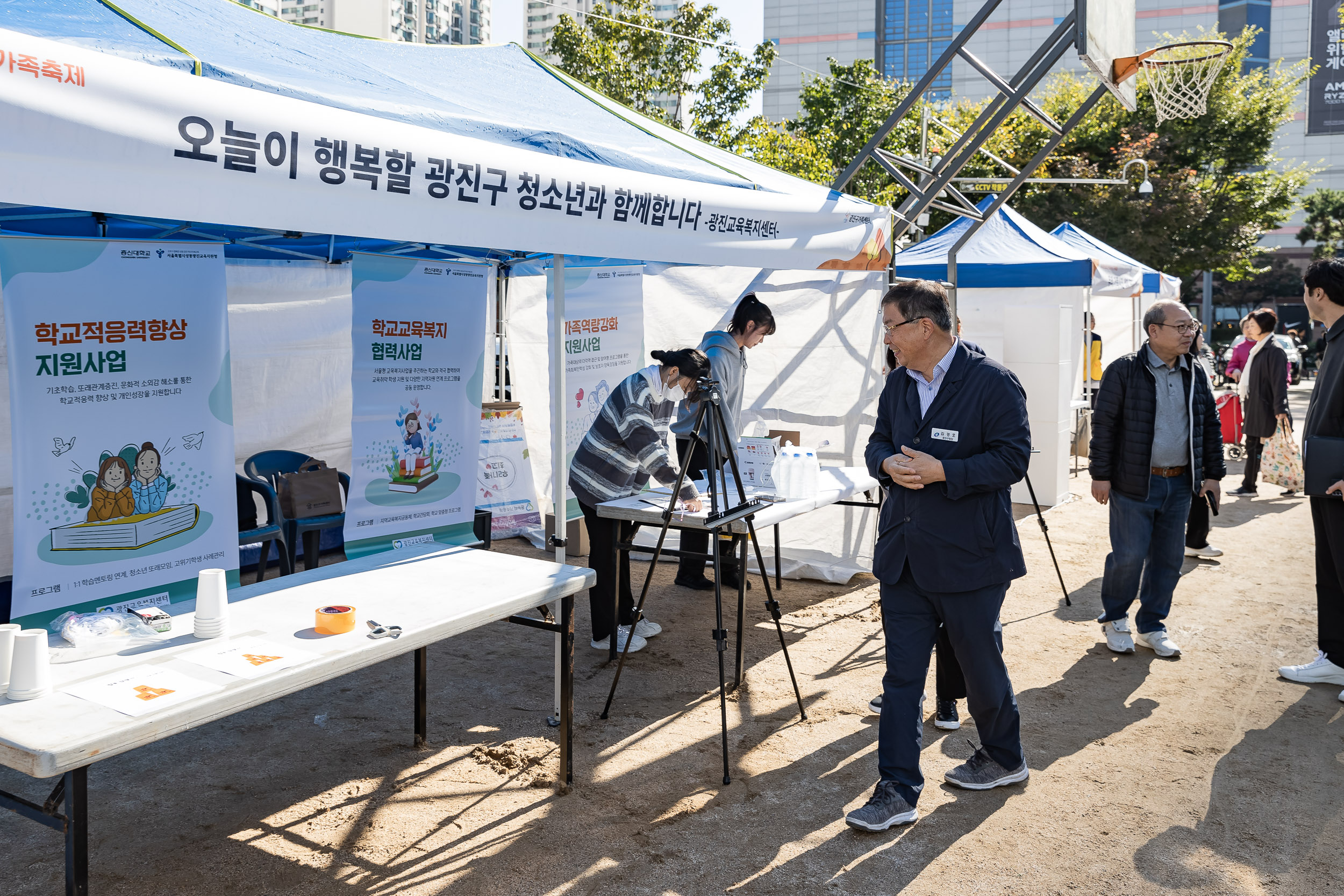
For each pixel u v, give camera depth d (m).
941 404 3.00
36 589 2.79
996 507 3.00
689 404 4.38
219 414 3.27
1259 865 2.88
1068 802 3.28
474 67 4.82
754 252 4.43
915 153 21.72
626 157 3.85
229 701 2.20
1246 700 4.23
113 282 2.95
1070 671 4.64
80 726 2.00
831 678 4.59
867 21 67.62
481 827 3.13
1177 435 4.62
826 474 5.57
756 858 2.94
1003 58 65.12
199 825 3.14
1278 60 25.86
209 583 2.59
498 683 4.52
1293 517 8.44
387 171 2.79
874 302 6.19
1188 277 42.44
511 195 3.18
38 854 2.95
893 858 2.93
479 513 6.19
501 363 7.71
